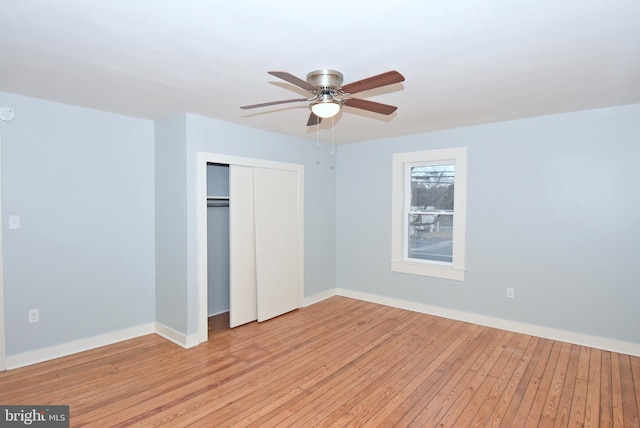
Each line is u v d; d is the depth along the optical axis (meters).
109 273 3.43
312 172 4.81
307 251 4.76
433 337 3.59
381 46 1.94
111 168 3.42
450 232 4.25
